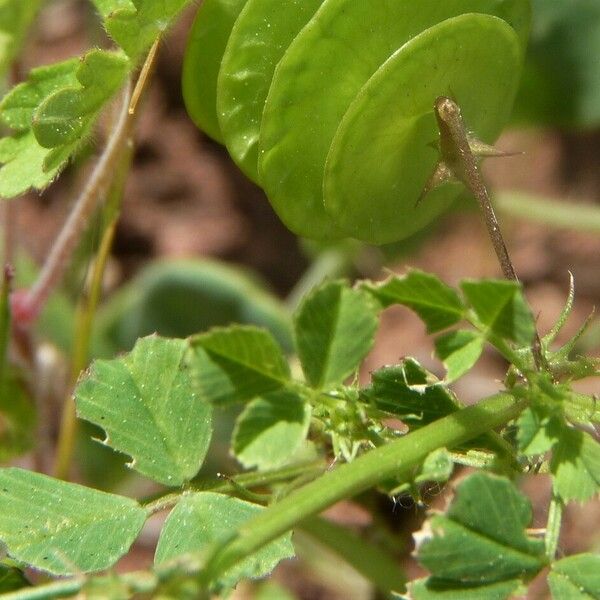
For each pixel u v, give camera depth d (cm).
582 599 10
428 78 11
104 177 13
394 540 14
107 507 11
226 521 10
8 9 11
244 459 10
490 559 10
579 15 16
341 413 10
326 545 14
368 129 11
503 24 11
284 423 10
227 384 10
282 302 21
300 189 11
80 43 22
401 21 11
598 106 16
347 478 10
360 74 11
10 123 11
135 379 11
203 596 9
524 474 11
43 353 15
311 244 19
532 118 16
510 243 21
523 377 11
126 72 11
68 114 11
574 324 20
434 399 10
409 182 11
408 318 20
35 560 10
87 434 16
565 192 21
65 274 17
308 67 10
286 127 11
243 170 11
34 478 11
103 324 17
